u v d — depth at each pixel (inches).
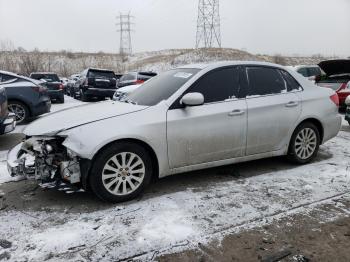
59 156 157.5
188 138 169.9
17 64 2047.2
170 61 2144.4
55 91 661.9
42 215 147.3
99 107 179.9
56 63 2400.3
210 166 181.3
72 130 153.9
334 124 220.8
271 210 150.1
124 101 189.2
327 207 152.9
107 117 159.3
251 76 193.2
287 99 199.9
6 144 279.6
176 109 168.9
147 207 154.2
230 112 179.6
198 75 179.0
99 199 163.3
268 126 192.4
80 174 153.6
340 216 144.6
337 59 410.9
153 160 168.4
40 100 383.9
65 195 168.2
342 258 116.3
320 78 448.1
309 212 148.1
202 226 136.9
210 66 184.9
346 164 211.9
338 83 416.8
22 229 135.7
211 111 175.0
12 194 170.4
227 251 120.6
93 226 137.5
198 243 125.4
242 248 122.3
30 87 377.1
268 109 191.8
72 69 2388.0
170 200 161.3
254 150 192.1
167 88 181.2
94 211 150.7
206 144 175.3
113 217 144.9
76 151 149.1
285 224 138.1
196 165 176.7
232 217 144.0
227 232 132.4
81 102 714.8
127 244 125.0
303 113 204.8
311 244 124.3
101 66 2501.2
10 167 160.4
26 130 169.6
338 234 130.6
